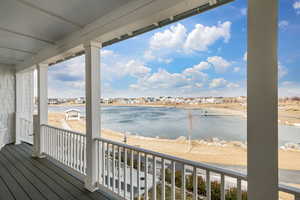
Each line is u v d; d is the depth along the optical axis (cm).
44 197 247
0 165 370
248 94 126
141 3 201
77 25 276
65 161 354
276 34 117
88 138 274
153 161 194
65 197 248
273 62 117
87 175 273
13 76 561
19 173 330
